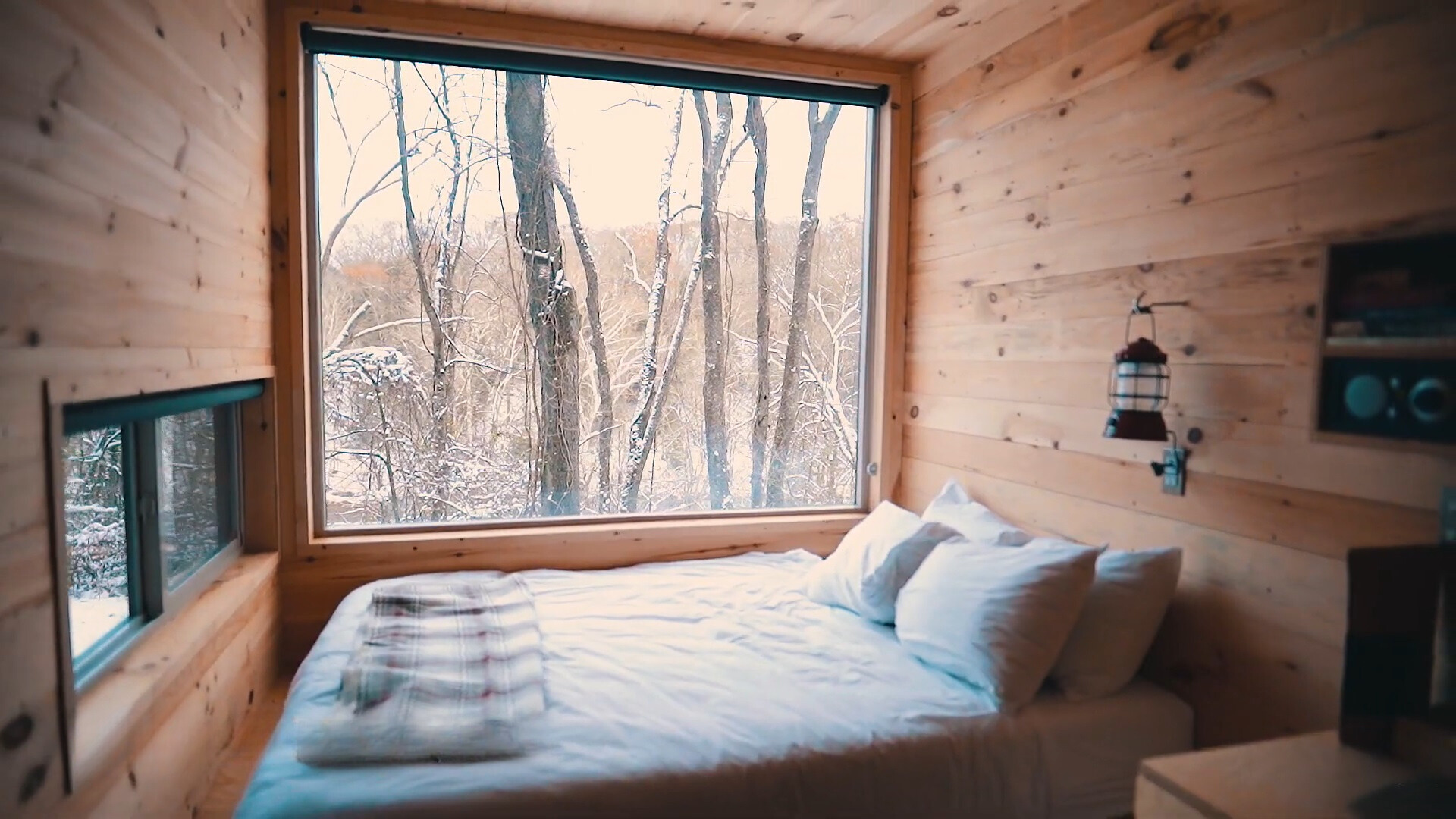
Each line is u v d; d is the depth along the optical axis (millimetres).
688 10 2635
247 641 2207
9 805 1026
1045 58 2379
